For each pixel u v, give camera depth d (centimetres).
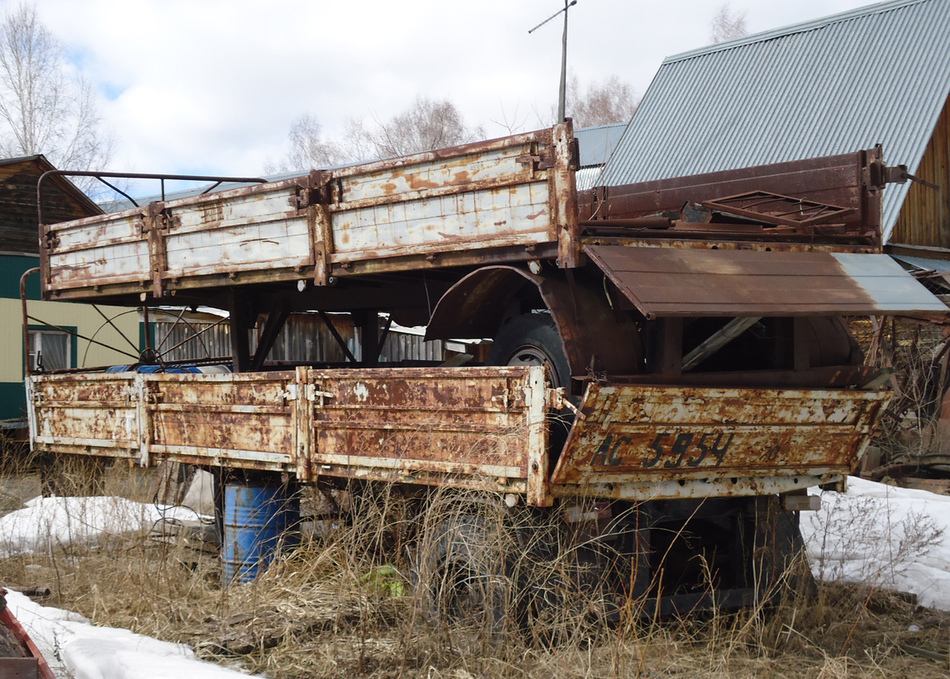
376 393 561
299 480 611
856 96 1680
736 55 1986
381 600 532
